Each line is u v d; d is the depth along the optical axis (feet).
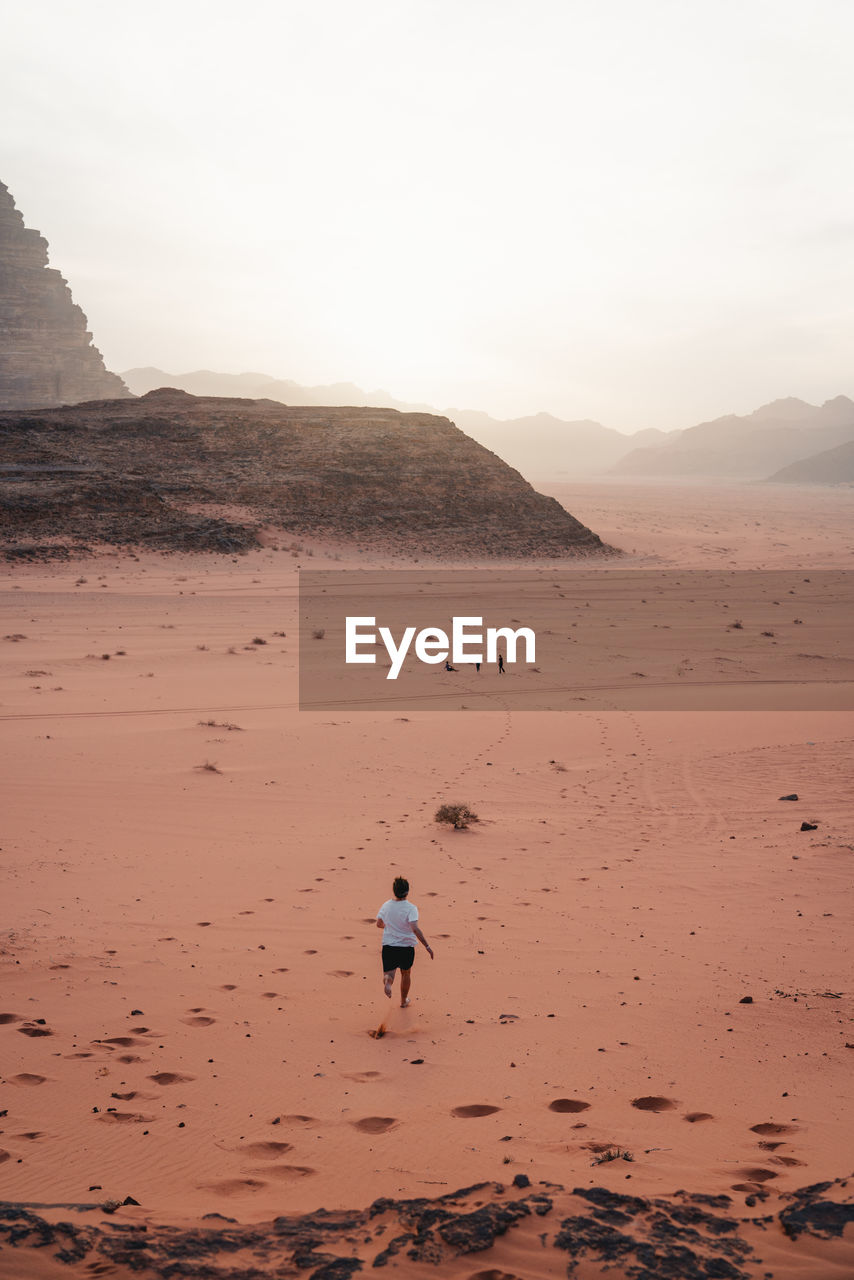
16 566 304.91
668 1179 20.22
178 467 468.75
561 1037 31.58
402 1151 22.50
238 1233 17.11
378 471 497.87
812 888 51.34
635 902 49.93
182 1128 24.34
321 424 553.23
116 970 38.83
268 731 102.73
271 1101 26.25
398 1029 32.63
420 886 53.11
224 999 35.81
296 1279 15.16
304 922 46.39
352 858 59.16
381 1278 15.25
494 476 514.27
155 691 128.36
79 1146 23.13
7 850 58.34
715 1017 33.22
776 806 72.79
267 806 73.15
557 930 45.11
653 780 83.87
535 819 70.38
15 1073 28.30
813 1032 31.48
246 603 245.86
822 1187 18.60
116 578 294.87
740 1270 15.34
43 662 148.46
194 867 56.59
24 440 475.72
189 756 89.45
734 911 47.80
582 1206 17.85
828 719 113.09
